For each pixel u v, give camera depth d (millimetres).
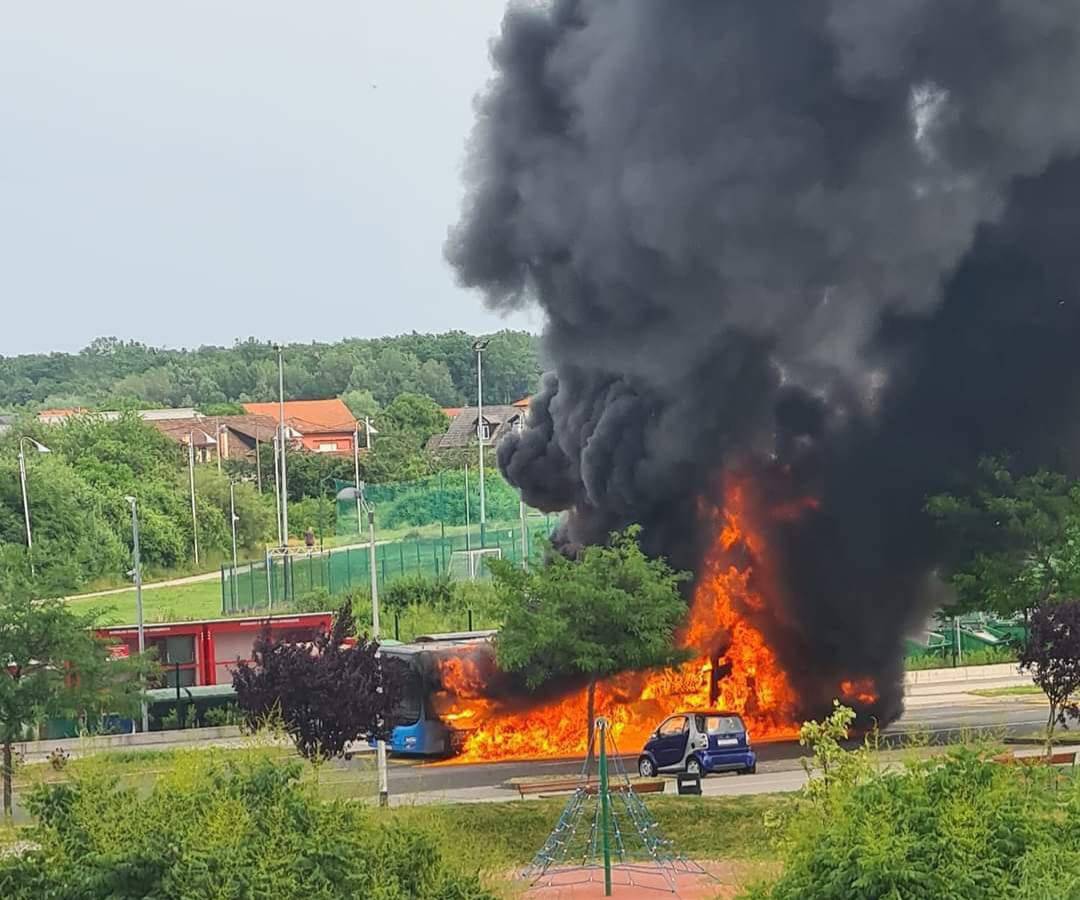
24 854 29609
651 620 68250
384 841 31594
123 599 159750
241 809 30188
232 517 188250
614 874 51344
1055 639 67750
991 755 32094
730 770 71938
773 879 32062
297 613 121625
